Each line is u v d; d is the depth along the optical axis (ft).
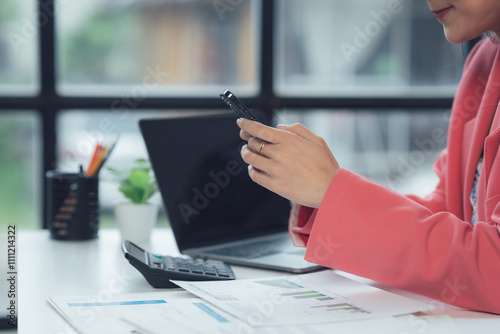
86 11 7.64
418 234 2.42
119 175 3.89
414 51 8.73
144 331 2.02
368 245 2.47
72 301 2.43
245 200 3.86
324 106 7.77
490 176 2.66
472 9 2.63
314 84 8.28
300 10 8.09
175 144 3.60
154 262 2.79
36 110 7.25
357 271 2.52
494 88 3.06
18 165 7.34
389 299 2.44
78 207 3.81
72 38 7.59
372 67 8.63
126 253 2.68
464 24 2.68
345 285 2.66
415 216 2.45
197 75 8.19
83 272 3.03
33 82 7.32
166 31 8.14
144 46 8.11
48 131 7.29
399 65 8.70
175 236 3.45
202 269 2.85
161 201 3.59
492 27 2.71
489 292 2.34
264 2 7.68
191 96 7.47
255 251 3.42
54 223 3.85
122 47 7.95
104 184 6.48
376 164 8.44
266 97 7.73
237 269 3.14
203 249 3.48
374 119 8.17
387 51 8.68
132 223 3.80
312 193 2.56
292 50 8.09
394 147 8.33
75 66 7.63
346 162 8.30
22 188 7.39
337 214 2.51
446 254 2.37
